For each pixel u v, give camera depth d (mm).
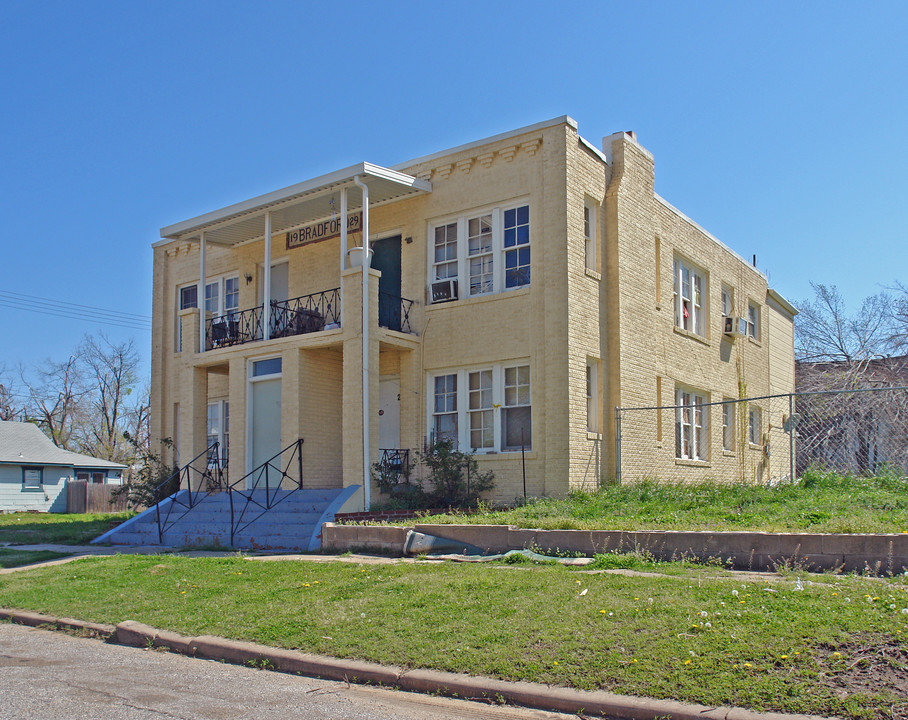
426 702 6305
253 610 8883
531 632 7160
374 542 12781
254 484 16781
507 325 16750
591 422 16922
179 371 23500
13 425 42375
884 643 6055
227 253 22328
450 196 17859
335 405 18297
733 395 23578
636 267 18266
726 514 12094
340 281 18812
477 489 16234
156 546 15812
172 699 6438
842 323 35156
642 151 18984
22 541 17594
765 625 6617
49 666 7656
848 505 12289
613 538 10602
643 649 6465
